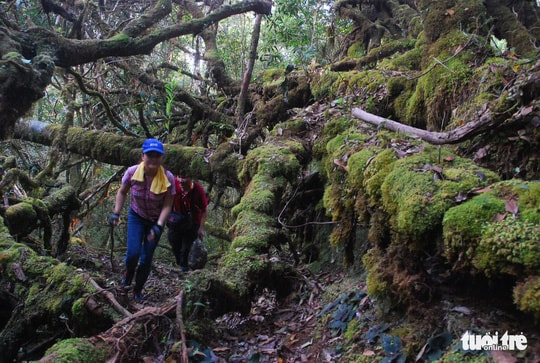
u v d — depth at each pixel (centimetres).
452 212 260
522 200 251
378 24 924
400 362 271
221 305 375
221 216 1083
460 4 589
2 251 446
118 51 664
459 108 471
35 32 612
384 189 318
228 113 889
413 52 660
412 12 888
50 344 407
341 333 339
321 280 495
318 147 570
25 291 425
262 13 808
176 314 333
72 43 632
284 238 475
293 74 805
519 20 682
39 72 549
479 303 276
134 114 982
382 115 604
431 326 281
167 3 730
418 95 546
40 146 1015
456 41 548
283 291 439
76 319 375
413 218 276
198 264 573
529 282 222
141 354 317
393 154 359
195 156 686
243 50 1131
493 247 234
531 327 246
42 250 617
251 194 504
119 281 601
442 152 344
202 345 337
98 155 748
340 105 629
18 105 534
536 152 353
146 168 441
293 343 358
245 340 380
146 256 454
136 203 456
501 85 432
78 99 1083
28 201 585
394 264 311
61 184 766
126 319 331
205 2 1027
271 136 628
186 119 912
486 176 296
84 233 955
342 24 1020
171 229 575
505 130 372
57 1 753
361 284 402
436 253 287
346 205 397
